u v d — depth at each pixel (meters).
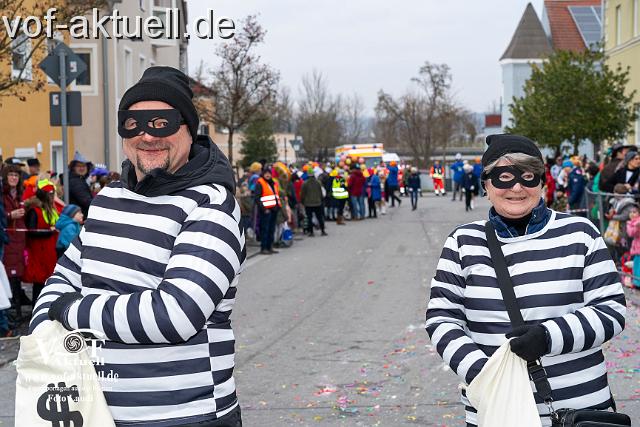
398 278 14.29
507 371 3.04
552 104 29.53
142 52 29.33
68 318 2.75
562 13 60.50
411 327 9.78
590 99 29.25
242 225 2.98
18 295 10.05
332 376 7.59
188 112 2.94
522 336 3.03
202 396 2.83
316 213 23.48
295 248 20.08
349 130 91.69
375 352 8.52
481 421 3.07
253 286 13.75
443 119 68.69
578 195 17.25
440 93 68.62
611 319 3.14
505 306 3.21
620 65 32.28
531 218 3.26
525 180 3.22
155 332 2.69
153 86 2.90
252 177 20.31
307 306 11.62
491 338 3.23
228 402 2.91
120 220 2.89
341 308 11.37
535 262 3.22
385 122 79.19
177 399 2.80
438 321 3.31
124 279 2.84
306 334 9.62
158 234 2.84
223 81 30.44
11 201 10.29
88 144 24.48
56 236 10.31
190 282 2.72
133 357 2.79
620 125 29.47
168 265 2.80
